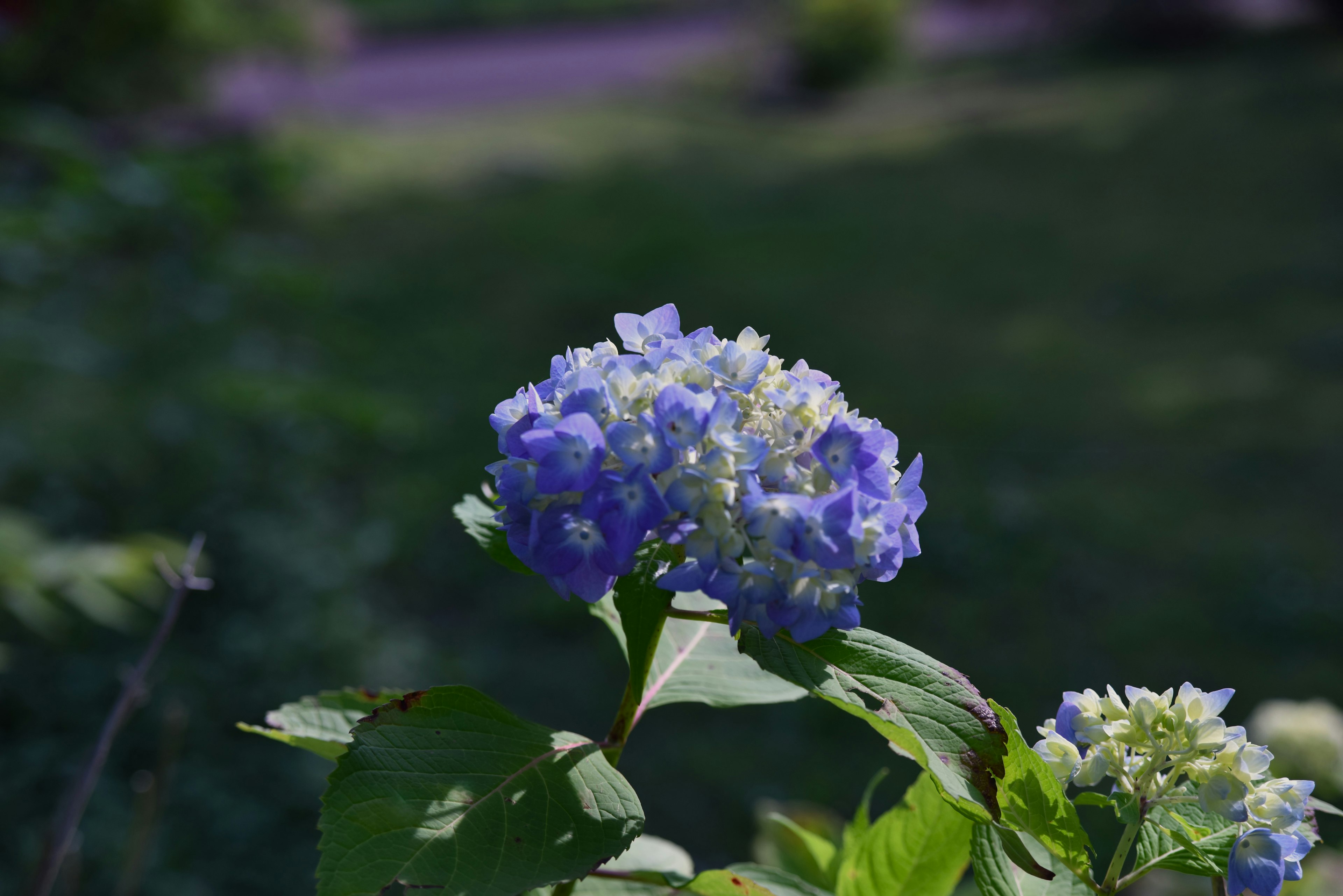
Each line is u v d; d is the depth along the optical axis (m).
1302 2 20.62
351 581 5.87
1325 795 2.42
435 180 15.37
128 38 13.20
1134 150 15.34
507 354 9.55
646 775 4.92
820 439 1.00
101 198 10.14
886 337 10.05
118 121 13.93
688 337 1.18
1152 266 11.37
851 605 0.98
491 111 20.11
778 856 1.99
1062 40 22.92
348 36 17.86
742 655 1.42
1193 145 15.10
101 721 4.42
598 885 1.31
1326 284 10.39
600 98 21.22
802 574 0.96
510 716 1.10
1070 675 5.59
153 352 8.24
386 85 22.50
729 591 0.95
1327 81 16.84
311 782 4.35
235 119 16.38
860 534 0.94
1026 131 16.97
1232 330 9.68
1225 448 7.66
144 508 5.92
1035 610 6.07
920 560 6.46
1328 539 6.61
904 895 1.34
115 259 9.95
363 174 15.42
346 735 1.38
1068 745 1.07
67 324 8.19
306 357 8.96
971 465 7.57
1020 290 11.09
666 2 30.61
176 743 1.53
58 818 1.29
